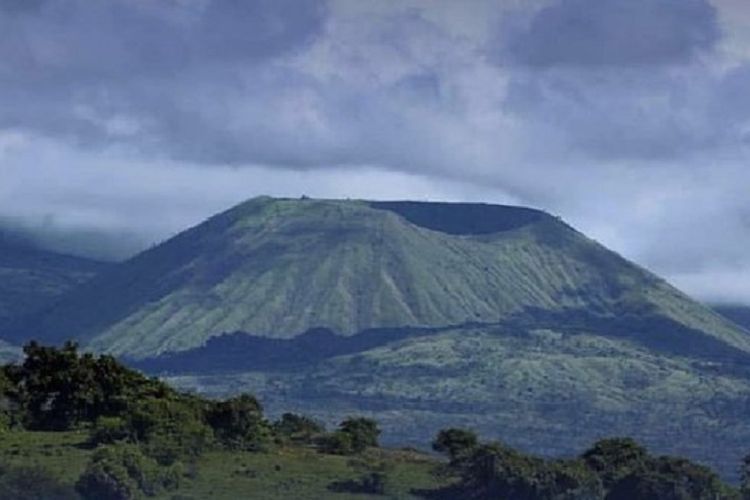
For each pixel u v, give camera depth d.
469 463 172.88
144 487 161.25
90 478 157.88
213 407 180.88
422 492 171.12
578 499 170.88
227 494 163.62
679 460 177.00
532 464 172.25
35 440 174.25
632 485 173.88
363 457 184.38
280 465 174.88
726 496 177.25
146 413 173.38
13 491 155.62
